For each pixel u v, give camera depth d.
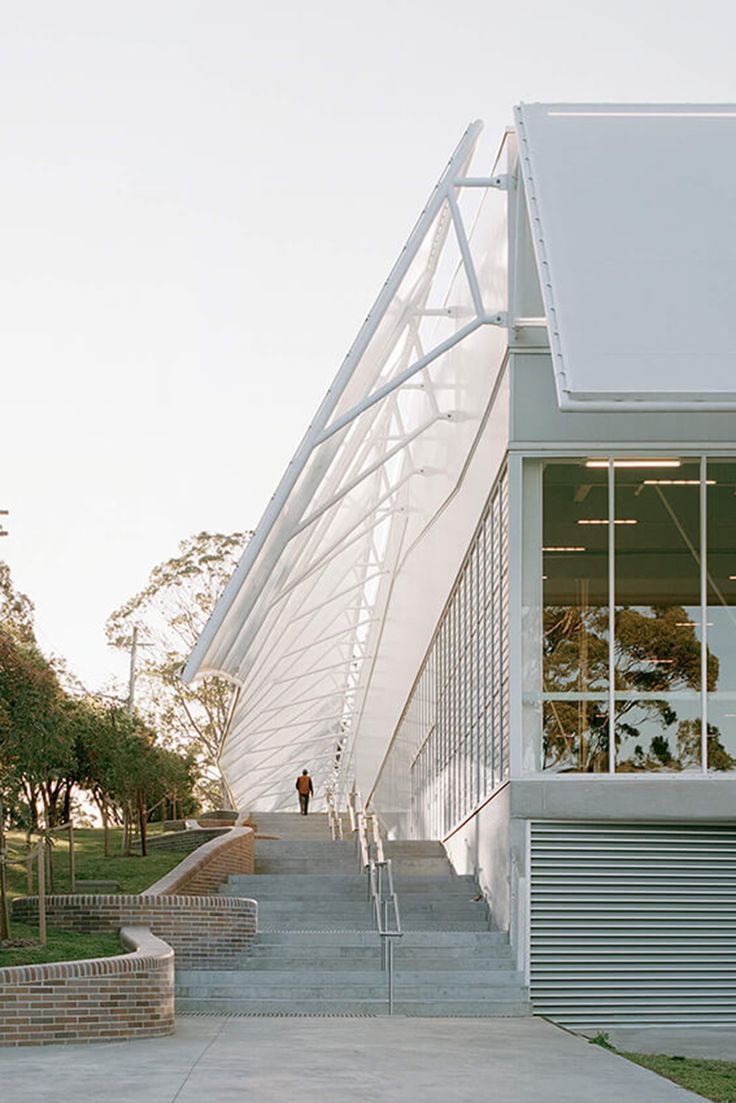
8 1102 11.18
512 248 21.41
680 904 20.39
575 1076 13.41
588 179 21.39
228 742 45.66
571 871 20.39
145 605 74.88
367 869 26.30
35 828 28.22
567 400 17.17
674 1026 19.95
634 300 18.95
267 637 32.22
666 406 17.20
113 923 20.73
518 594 20.94
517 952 20.19
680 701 20.78
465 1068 13.78
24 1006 15.10
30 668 21.08
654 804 20.33
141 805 36.00
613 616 20.94
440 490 30.86
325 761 75.06
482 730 25.03
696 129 22.81
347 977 20.11
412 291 24.45
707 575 20.98
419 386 28.25
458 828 28.81
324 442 23.53
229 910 21.38
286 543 24.95
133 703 68.62
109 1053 14.34
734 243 20.19
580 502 21.14
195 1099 11.45
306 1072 13.20
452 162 21.81
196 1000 19.22
